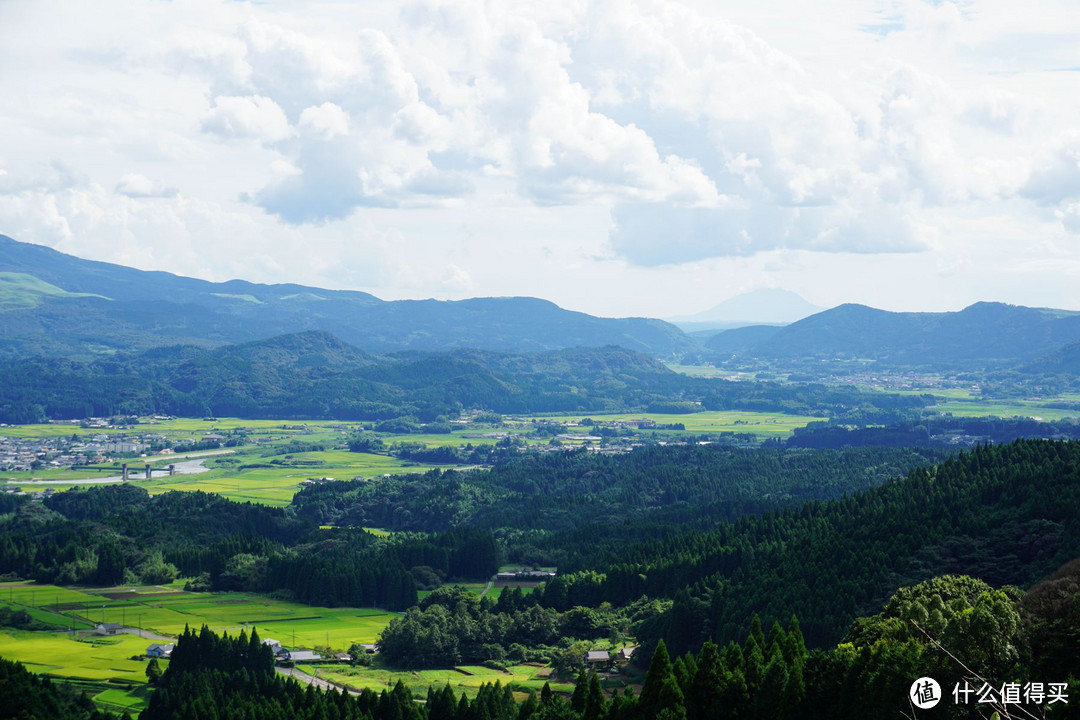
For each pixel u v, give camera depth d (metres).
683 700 183.88
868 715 167.00
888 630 188.12
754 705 181.50
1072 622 172.25
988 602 186.00
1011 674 164.12
